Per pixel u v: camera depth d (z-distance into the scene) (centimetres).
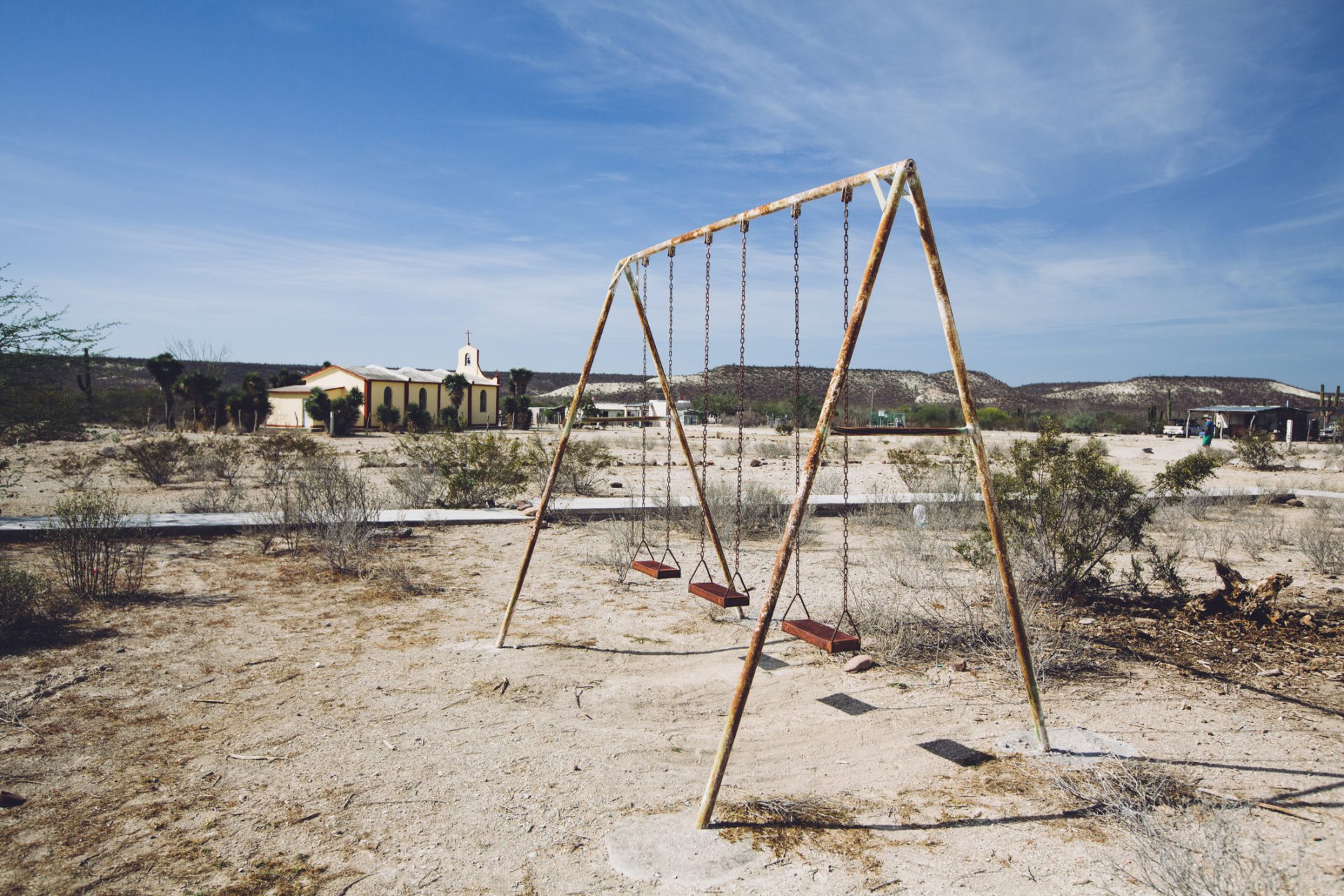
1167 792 367
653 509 1237
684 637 644
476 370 7019
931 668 562
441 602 738
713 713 488
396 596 752
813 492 1581
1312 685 520
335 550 899
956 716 472
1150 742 429
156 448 1747
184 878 301
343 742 429
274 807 358
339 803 362
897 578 839
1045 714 473
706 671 562
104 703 477
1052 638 613
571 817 352
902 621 646
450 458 1484
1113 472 736
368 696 498
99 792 369
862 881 300
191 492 1536
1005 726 455
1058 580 736
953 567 905
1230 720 460
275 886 297
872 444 3628
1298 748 417
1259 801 358
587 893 294
